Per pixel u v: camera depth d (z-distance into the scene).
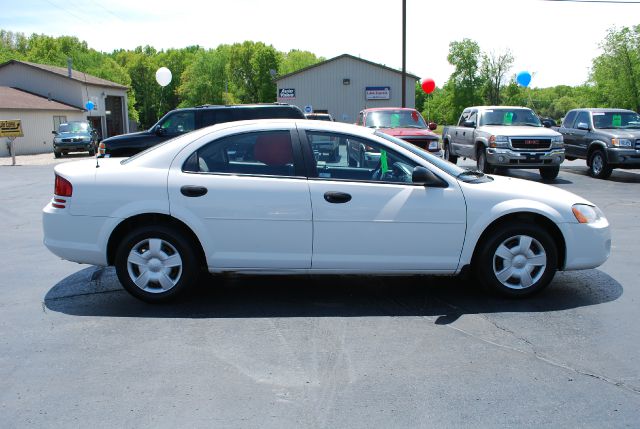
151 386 3.54
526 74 19.38
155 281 5.04
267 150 5.02
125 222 5.06
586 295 5.32
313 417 3.17
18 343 4.23
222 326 4.57
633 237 7.88
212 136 5.06
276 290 5.54
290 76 45.88
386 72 45.19
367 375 3.68
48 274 6.15
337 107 45.97
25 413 3.22
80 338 4.32
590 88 60.09
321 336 4.34
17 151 35.47
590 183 14.32
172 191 4.92
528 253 5.12
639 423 3.11
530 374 3.69
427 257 5.01
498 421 3.12
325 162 5.04
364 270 5.01
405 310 4.94
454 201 4.96
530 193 5.12
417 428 3.06
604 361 3.88
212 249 4.95
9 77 45.94
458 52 81.75
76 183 5.00
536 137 14.13
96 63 87.62
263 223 4.91
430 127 14.95
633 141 14.42
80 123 31.64
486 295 5.34
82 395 3.43
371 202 4.91
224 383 3.58
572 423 3.11
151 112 113.81
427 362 3.87
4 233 8.48
